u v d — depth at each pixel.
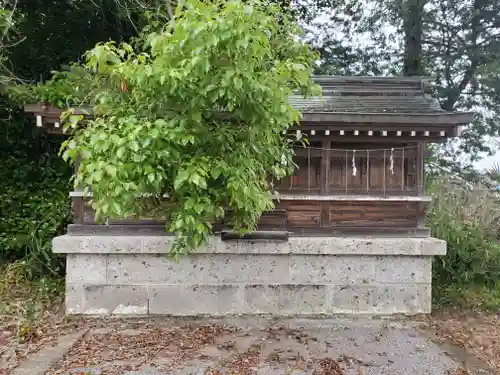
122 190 3.21
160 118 3.50
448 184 8.47
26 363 4.13
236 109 3.57
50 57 8.82
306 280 5.71
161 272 5.65
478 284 6.73
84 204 5.70
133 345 4.64
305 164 5.79
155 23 4.67
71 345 4.61
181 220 3.47
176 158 3.38
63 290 6.33
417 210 5.83
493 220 7.47
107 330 5.14
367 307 5.73
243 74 3.14
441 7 16.81
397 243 5.60
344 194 5.80
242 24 3.02
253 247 5.58
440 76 17.28
